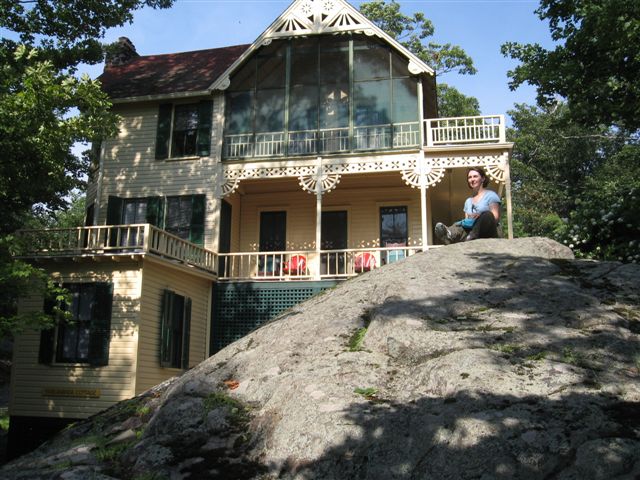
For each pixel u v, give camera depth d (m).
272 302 17.75
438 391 4.98
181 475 5.01
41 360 14.57
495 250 8.19
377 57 19.08
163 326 15.14
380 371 5.60
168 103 20.06
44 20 16.66
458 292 6.73
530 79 14.84
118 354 14.19
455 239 9.40
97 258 14.57
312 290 17.59
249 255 18.39
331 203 20.45
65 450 6.10
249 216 20.91
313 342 6.55
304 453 4.74
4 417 19.20
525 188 40.47
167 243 15.63
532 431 4.20
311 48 19.52
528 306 6.20
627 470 3.76
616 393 4.60
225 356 7.13
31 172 12.63
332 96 19.20
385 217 20.11
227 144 19.41
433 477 4.15
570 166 43.03
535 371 4.96
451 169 18.88
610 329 5.54
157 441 5.55
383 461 4.41
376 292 7.32
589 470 3.83
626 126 14.53
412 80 18.77
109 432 6.38
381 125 18.47
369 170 18.27
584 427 4.16
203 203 19.00
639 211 11.55
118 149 20.05
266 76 19.73
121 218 19.25
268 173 18.84
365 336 6.36
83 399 14.17
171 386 7.17
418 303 6.54
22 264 11.23
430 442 4.40
